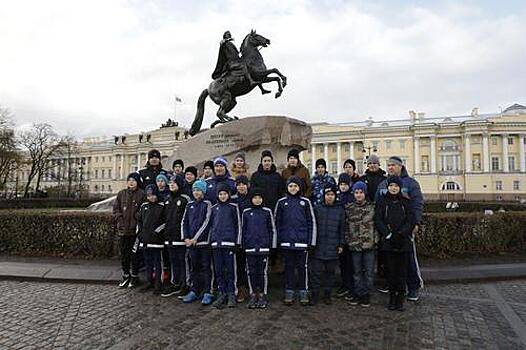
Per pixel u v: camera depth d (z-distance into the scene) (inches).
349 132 2795.3
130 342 163.9
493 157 2566.4
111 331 176.4
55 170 2556.6
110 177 3196.4
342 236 220.5
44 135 2001.7
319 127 2893.7
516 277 275.4
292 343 162.6
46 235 353.7
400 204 212.7
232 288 217.3
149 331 176.4
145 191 263.1
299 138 354.0
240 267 242.2
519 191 2466.8
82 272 284.5
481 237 349.1
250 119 352.8
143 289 248.4
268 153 247.9
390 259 211.3
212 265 227.3
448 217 344.8
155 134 2864.2
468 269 290.5
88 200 1234.0
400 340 166.7
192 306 214.7
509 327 182.4
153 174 282.2
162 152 2783.0
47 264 314.5
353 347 159.0
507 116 2549.2
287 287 219.6
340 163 2824.8
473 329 179.8
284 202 224.4
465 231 346.0
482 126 2524.6
